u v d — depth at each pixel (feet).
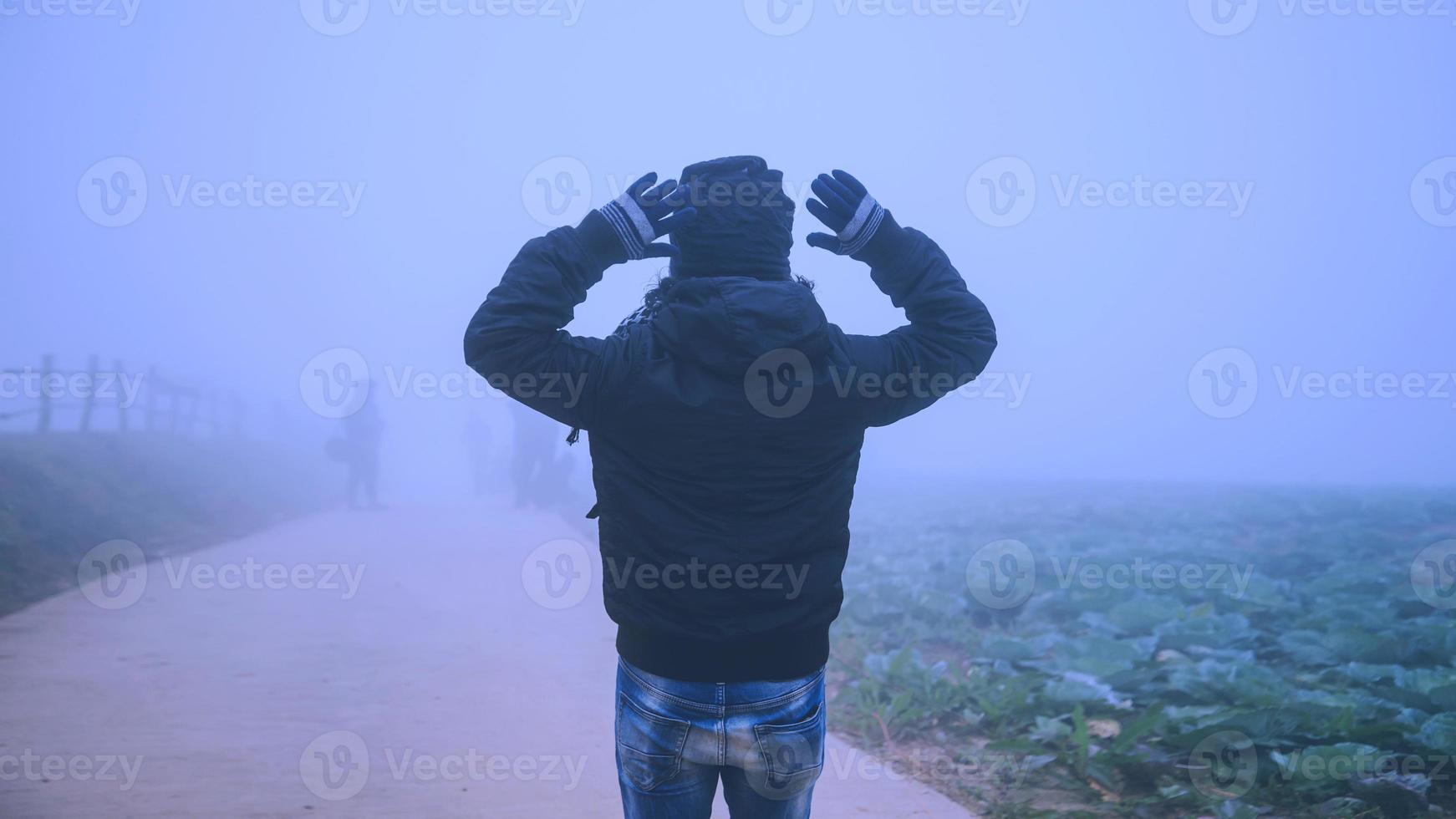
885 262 6.57
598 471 6.28
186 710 15.92
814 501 6.20
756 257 6.37
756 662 6.09
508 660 20.04
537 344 6.02
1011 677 17.52
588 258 6.22
